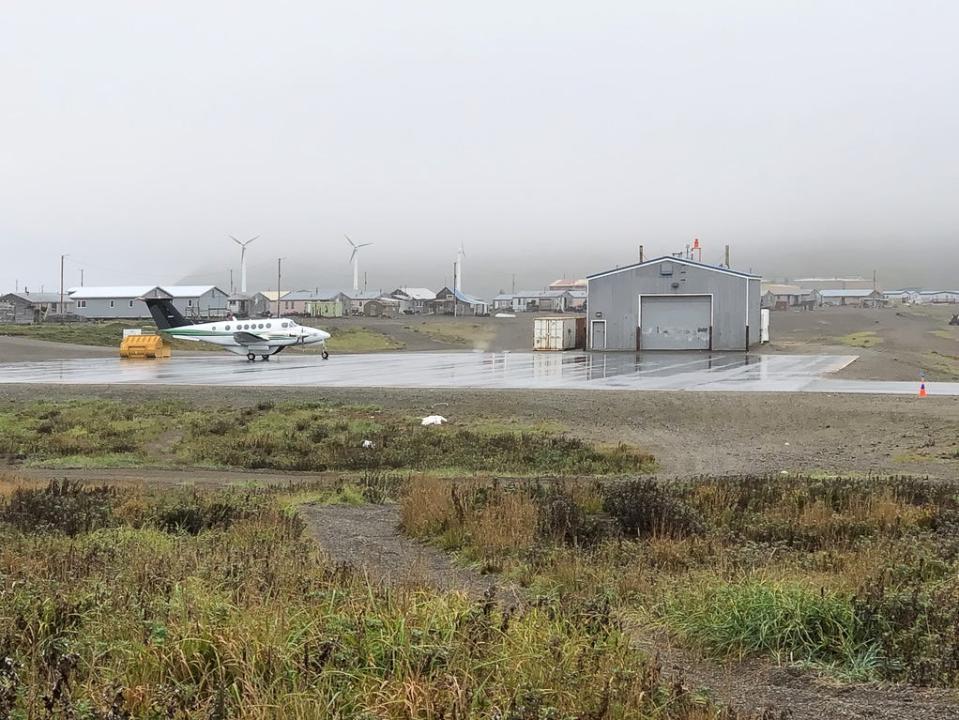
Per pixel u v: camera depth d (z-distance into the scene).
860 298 198.50
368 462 24.47
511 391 35.47
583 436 27.34
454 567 10.37
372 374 47.38
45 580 7.30
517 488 15.87
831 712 5.33
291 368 53.59
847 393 32.72
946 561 9.73
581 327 76.44
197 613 5.95
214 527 12.88
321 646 5.02
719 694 5.61
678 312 66.31
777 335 94.00
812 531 12.23
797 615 6.73
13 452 26.98
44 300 152.00
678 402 31.56
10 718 4.22
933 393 33.47
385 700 4.59
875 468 21.75
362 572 8.48
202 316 130.38
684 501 14.04
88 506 14.09
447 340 95.56
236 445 27.28
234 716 4.43
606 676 5.06
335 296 153.25
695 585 8.25
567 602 6.90
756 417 28.98
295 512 14.14
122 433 29.70
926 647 6.20
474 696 4.65
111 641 5.45
